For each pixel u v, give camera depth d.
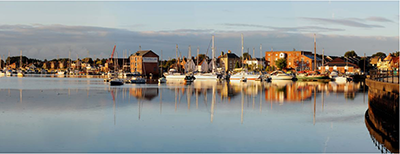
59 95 67.00
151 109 46.16
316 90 80.00
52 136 30.89
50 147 27.70
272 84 107.50
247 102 54.50
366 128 33.50
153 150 26.78
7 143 28.78
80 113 42.69
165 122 36.75
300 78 140.00
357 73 159.25
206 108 47.25
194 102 54.44
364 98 60.53
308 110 45.34
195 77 149.88
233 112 43.62
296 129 33.34
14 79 150.38
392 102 33.22
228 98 61.12
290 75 137.50
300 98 60.78
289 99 59.16
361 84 106.12
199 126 34.78
